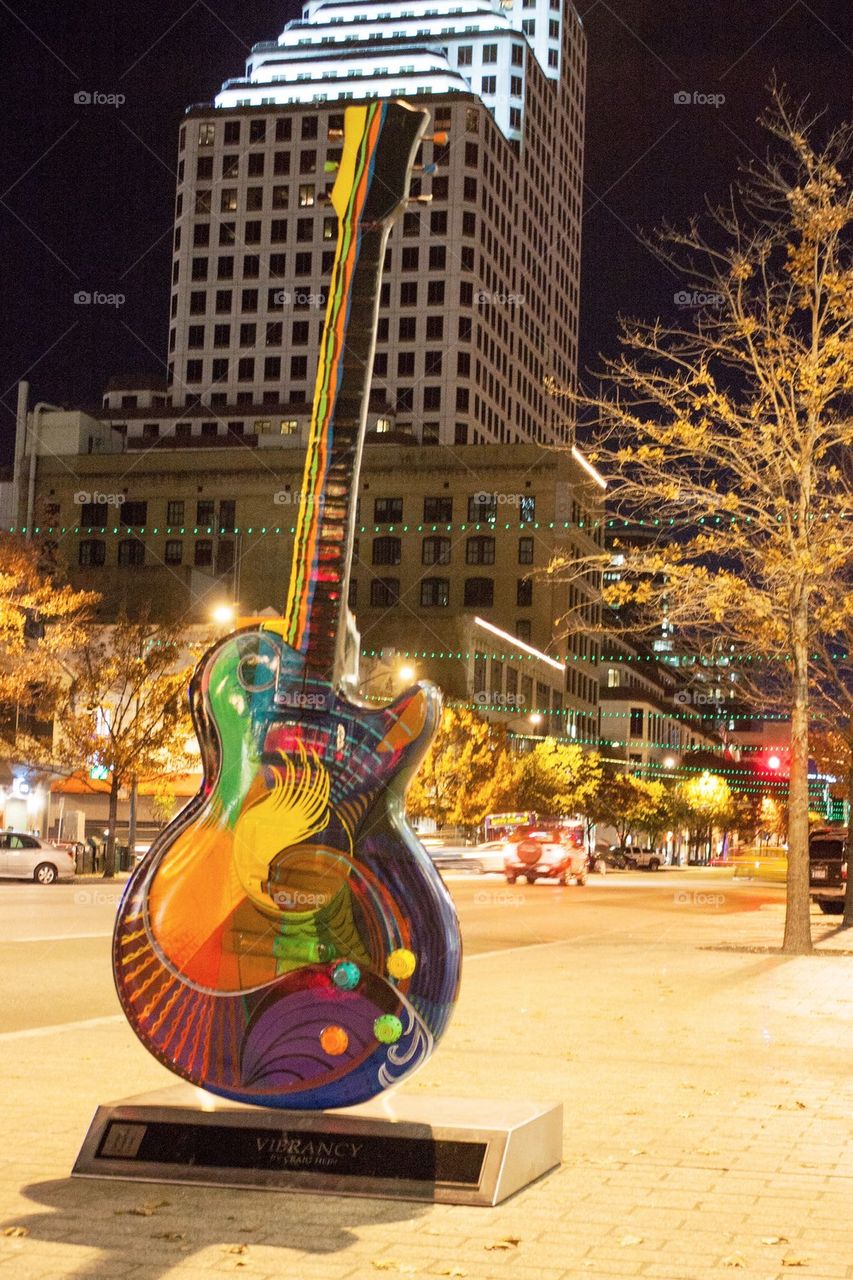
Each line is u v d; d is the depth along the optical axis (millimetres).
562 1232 5453
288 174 134625
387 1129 5934
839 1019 12766
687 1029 11812
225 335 134375
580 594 107312
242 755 6051
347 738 5996
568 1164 6656
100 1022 11641
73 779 54594
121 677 47812
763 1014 13023
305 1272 4867
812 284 19703
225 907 6016
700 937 24328
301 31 150500
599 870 72625
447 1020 5938
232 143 136000
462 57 147250
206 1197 5809
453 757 70625
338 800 5980
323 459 6148
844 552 19781
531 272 150125
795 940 20656
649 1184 6293
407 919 5934
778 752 43875
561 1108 6656
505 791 73312
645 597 20328
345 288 6227
